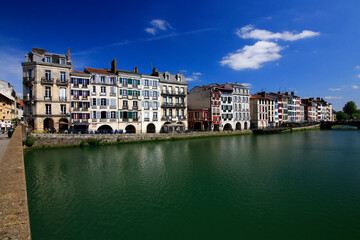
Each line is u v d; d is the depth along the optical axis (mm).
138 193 16016
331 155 29656
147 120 47406
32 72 36219
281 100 85188
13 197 6371
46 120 38438
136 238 10664
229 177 19688
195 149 34219
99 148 33844
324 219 12422
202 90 61219
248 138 50781
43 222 12023
